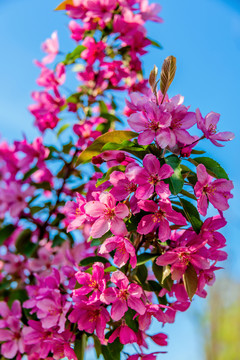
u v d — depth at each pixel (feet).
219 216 1.65
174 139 1.59
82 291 1.62
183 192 1.63
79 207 1.71
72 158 2.45
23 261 2.50
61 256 2.38
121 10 2.45
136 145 1.66
